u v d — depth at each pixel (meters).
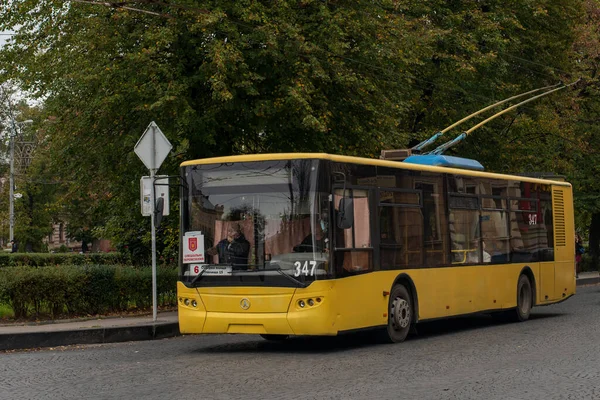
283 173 13.45
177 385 10.15
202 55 21.11
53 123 23.41
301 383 10.20
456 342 14.97
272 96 21.83
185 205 13.98
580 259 41.41
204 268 13.66
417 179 16.02
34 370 11.88
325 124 21.52
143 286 19.45
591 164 40.88
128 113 22.11
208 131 21.48
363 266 14.09
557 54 36.03
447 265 16.72
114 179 23.80
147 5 21.12
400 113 25.23
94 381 10.63
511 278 19.36
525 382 10.11
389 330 14.83
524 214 20.34
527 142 38.34
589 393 9.30
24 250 64.69
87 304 18.27
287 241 13.29
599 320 18.92
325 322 13.07
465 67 29.59
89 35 21.36
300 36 20.72
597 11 40.22
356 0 23.05
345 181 13.80
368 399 8.98
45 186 62.88
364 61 23.59
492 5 32.62
